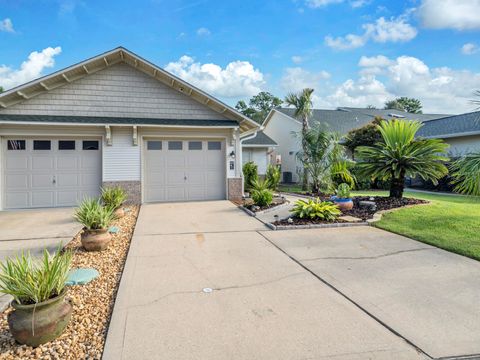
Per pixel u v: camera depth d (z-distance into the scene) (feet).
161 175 38.52
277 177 53.83
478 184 22.79
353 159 61.21
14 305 8.77
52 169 35.37
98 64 36.37
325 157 45.65
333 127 71.72
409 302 11.76
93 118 35.53
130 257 17.20
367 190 55.77
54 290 9.63
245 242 20.34
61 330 9.32
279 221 25.90
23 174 34.71
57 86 35.65
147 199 38.09
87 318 10.61
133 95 37.76
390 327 10.02
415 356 8.55
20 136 34.42
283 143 81.56
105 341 9.26
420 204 31.37
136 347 8.92
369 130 58.54
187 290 12.87
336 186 46.29
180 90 38.93
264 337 9.44
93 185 36.37
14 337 8.88
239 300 11.97
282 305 11.56
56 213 31.81
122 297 12.18
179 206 35.14
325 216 26.12
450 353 8.67
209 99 38.27
